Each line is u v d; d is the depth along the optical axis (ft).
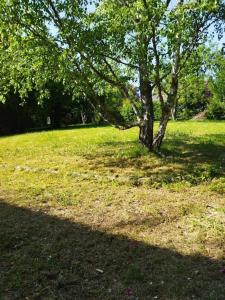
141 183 34.35
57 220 26.32
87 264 20.26
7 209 28.84
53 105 118.42
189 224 24.86
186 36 35.76
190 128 75.56
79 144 55.93
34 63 38.11
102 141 57.52
